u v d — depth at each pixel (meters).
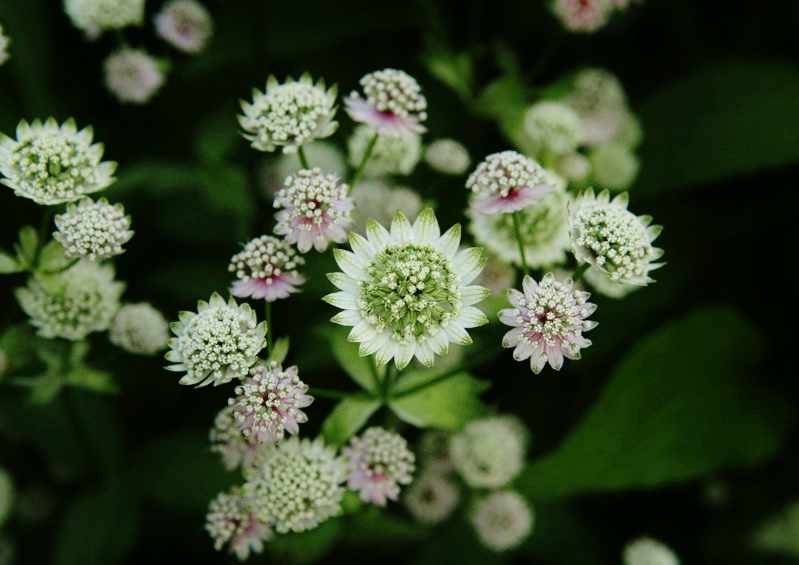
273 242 0.38
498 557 0.44
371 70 0.50
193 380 0.36
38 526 0.46
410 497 0.43
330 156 0.46
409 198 0.43
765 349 0.47
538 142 0.46
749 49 0.51
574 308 0.36
